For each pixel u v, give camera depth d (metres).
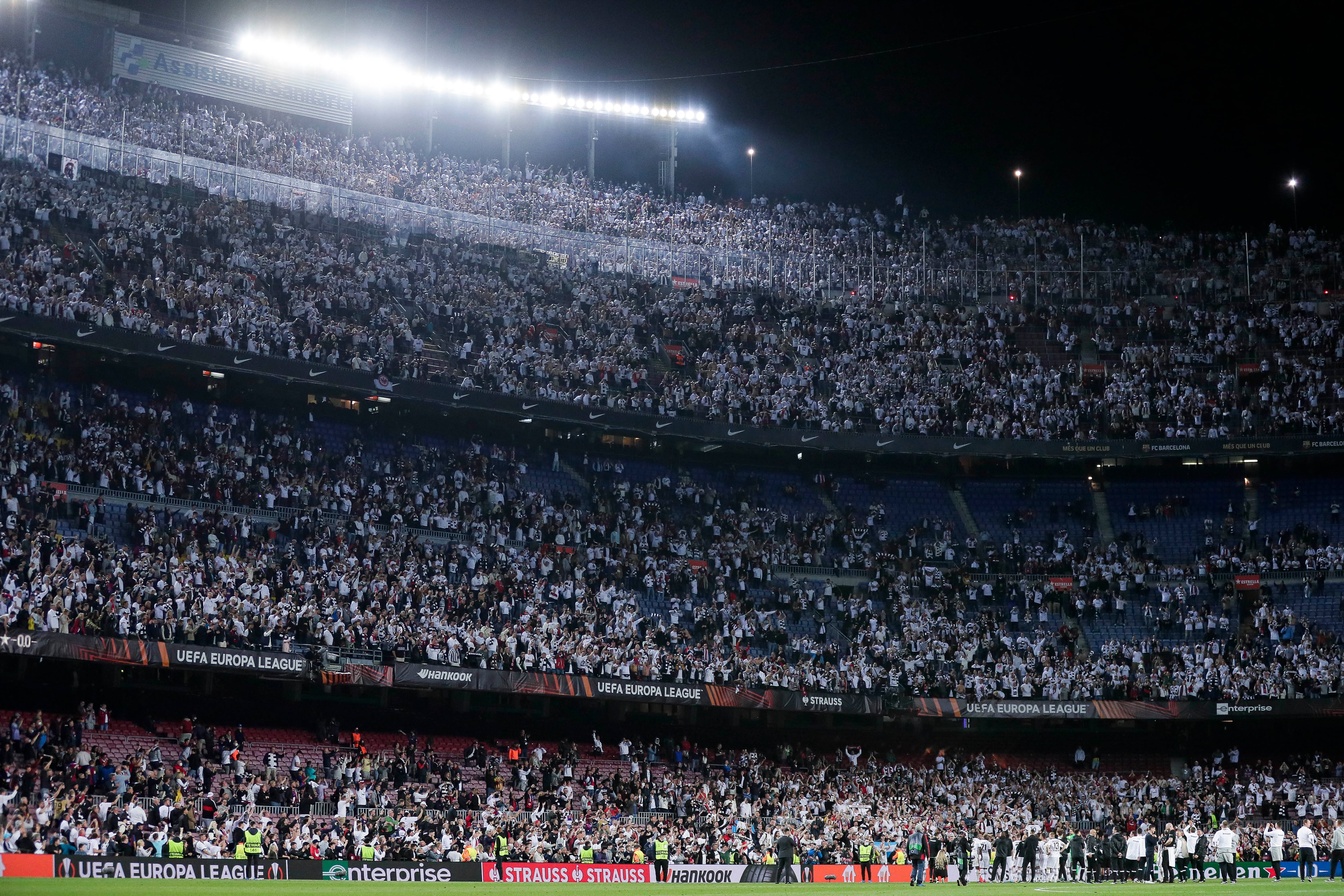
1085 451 71.12
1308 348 76.38
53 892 29.97
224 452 57.03
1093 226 88.06
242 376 60.28
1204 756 64.19
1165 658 62.97
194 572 49.88
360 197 71.94
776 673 57.97
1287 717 59.94
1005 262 84.69
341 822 43.72
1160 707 60.00
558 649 54.34
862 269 82.12
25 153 61.03
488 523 61.34
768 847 48.41
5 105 62.56
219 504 54.81
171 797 42.06
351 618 51.50
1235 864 45.78
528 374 66.75
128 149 64.62
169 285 59.03
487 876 43.03
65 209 60.19
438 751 53.19
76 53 71.12
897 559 67.81
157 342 55.62
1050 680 60.62
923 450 70.56
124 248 59.84
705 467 72.06
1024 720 64.94
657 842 46.31
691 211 85.38
